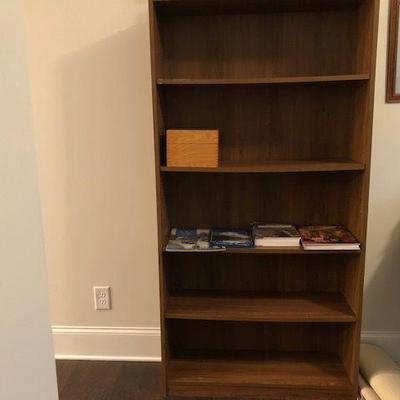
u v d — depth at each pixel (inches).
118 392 79.8
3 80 36.2
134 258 87.4
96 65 80.6
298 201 82.0
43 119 82.9
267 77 77.6
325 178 80.7
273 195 82.0
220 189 82.4
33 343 41.1
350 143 77.3
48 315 44.1
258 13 75.3
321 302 80.4
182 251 73.3
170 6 69.9
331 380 77.9
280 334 87.4
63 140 83.5
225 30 76.6
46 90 81.8
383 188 81.6
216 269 85.5
